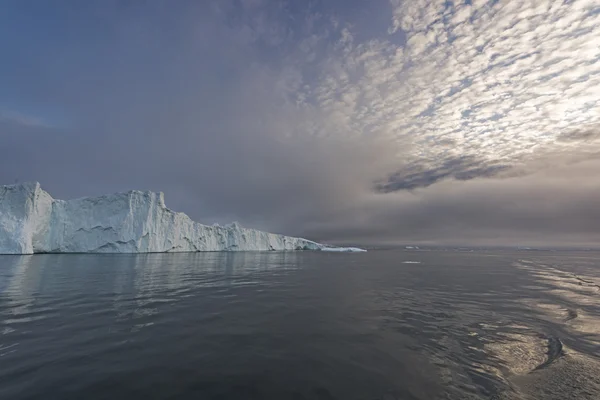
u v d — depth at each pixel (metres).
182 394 4.97
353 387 5.30
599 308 12.05
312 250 93.38
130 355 6.52
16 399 4.68
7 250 37.28
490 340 7.98
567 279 22.41
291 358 6.54
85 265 26.55
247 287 16.31
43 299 11.91
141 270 23.61
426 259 49.44
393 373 5.89
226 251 68.06
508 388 5.39
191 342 7.40
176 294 13.68
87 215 47.41
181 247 57.66
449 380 5.65
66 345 7.00
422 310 11.24
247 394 5.01
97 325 8.56
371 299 13.35
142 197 50.50
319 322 9.41
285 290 15.55
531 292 15.87
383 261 43.00
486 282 19.78
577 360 6.70
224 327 8.70
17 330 7.97
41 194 42.69
